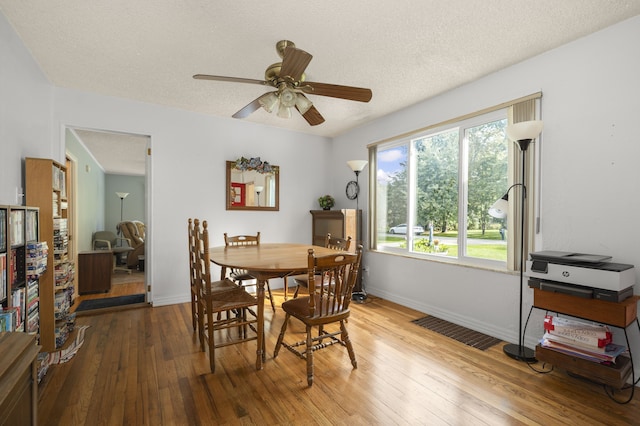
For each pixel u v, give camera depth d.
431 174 3.48
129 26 2.09
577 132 2.24
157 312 3.42
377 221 4.22
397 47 2.34
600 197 2.13
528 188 2.49
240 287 2.61
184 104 3.62
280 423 1.63
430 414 1.71
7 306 1.63
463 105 3.02
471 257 3.02
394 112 3.82
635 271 1.98
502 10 1.90
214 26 2.08
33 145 2.59
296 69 1.81
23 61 2.32
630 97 2.00
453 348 2.52
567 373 2.12
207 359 2.32
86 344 2.57
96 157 6.22
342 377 2.08
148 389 1.92
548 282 2.11
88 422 1.62
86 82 3.02
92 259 4.28
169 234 3.72
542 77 2.43
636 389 1.94
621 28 2.03
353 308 3.57
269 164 4.38
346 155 4.72
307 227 4.83
